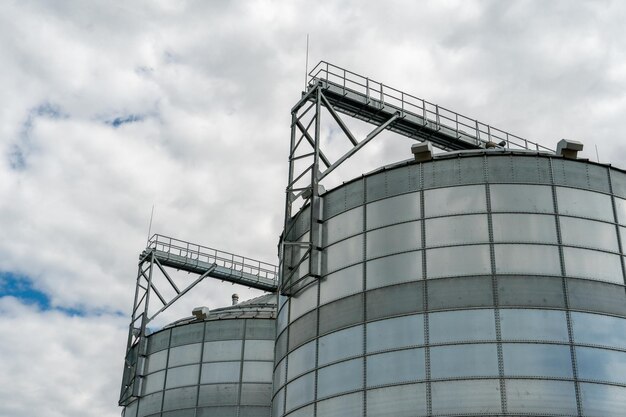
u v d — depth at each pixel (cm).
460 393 3077
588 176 3506
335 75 4359
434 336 3219
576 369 3091
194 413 5497
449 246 3369
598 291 3269
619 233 3428
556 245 3328
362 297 3459
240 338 5703
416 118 4628
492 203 3409
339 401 3322
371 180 3688
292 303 3841
